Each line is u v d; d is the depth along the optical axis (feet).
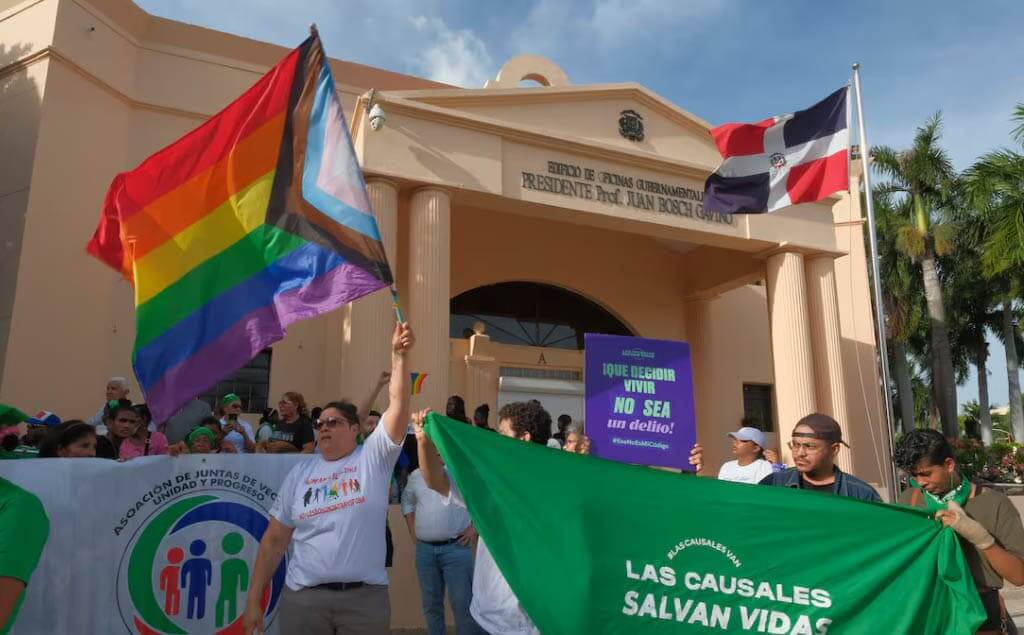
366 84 49.49
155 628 16.11
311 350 44.73
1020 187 58.08
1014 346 98.32
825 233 46.85
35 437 23.21
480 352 48.73
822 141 36.47
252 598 13.69
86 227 39.75
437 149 37.50
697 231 43.57
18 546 10.20
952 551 11.91
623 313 55.52
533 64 47.34
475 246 51.44
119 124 42.27
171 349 15.02
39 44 39.45
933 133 87.40
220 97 45.32
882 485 55.47
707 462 53.67
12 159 38.52
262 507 17.26
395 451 13.50
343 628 12.91
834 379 45.42
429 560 20.31
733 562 12.10
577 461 12.46
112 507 16.28
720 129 37.83
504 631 12.64
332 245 14.85
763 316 60.54
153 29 44.21
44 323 37.22
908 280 90.48
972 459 72.84
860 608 11.93
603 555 11.91
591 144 41.16
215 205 15.80
